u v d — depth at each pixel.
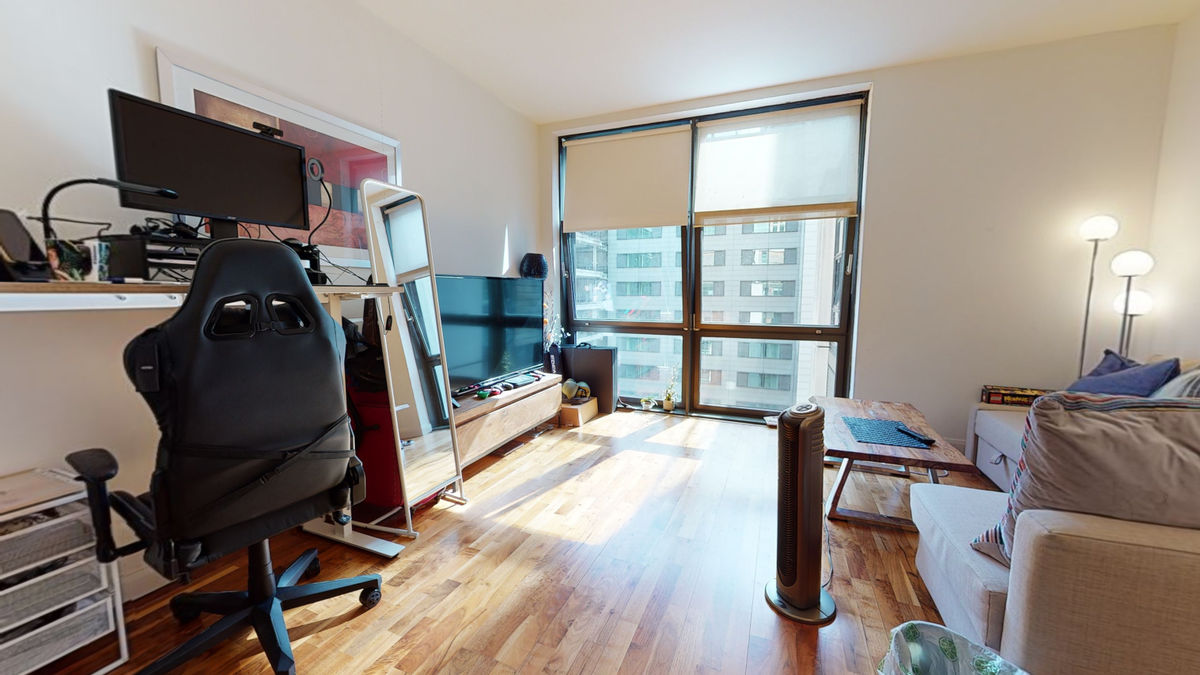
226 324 1.14
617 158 3.95
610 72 3.05
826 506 2.32
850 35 2.60
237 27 1.77
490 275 3.44
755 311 3.74
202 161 1.47
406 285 2.30
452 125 2.98
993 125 2.83
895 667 1.00
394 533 2.02
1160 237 2.52
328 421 1.25
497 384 3.10
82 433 1.47
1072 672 0.97
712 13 2.38
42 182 1.32
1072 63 2.65
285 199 1.73
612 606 1.57
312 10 2.06
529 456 2.98
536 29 2.52
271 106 1.88
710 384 3.97
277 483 1.16
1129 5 2.31
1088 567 0.94
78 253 1.16
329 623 1.47
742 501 2.35
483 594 1.62
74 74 1.38
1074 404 1.05
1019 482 1.13
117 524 1.51
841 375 3.51
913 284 3.07
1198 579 0.87
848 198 3.33
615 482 2.58
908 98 2.97
